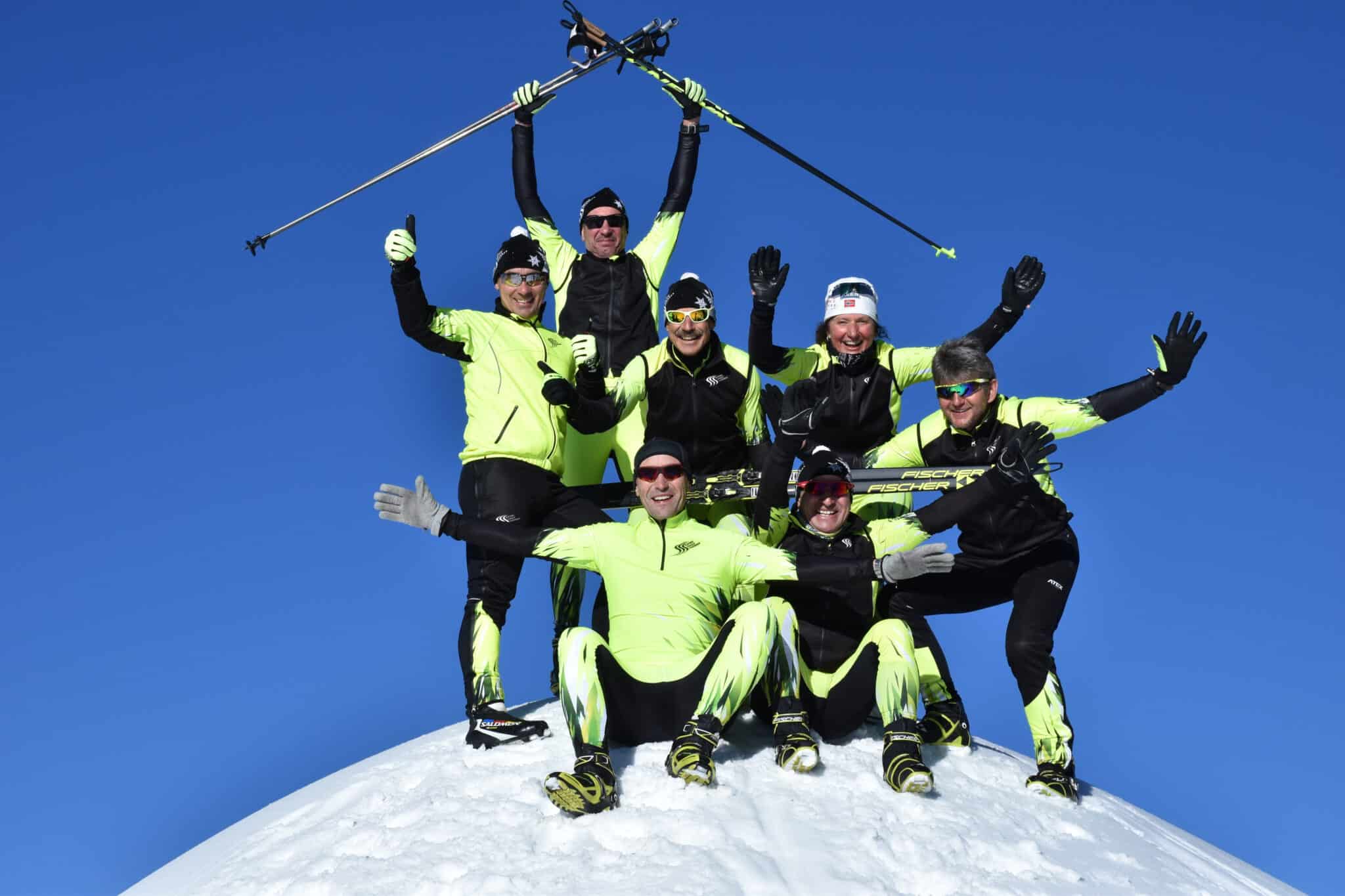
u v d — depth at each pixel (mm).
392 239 7441
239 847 7188
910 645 7035
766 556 6961
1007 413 7562
